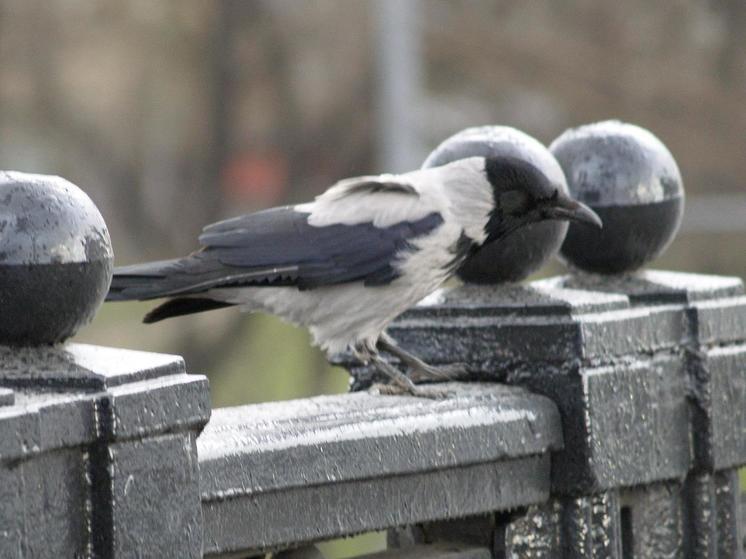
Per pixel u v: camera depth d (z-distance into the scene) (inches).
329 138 866.1
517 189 342.0
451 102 812.6
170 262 362.3
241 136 881.5
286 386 943.7
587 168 346.6
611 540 313.3
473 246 344.8
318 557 279.0
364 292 372.2
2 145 884.0
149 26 879.7
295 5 861.8
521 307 315.0
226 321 922.7
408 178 378.9
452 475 286.5
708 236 823.7
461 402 293.9
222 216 892.0
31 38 876.0
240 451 247.6
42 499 213.9
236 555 253.3
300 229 371.9
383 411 280.4
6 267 228.2
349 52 856.3
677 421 328.2
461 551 301.1
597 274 351.6
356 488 268.7
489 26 812.0
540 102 823.1
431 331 323.6
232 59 875.4
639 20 821.9
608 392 309.6
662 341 325.1
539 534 308.7
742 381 339.6
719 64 823.1
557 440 305.0
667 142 828.6
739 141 826.2
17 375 222.2
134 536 223.3
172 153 890.1
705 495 335.9
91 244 234.8
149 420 223.9
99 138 888.3
